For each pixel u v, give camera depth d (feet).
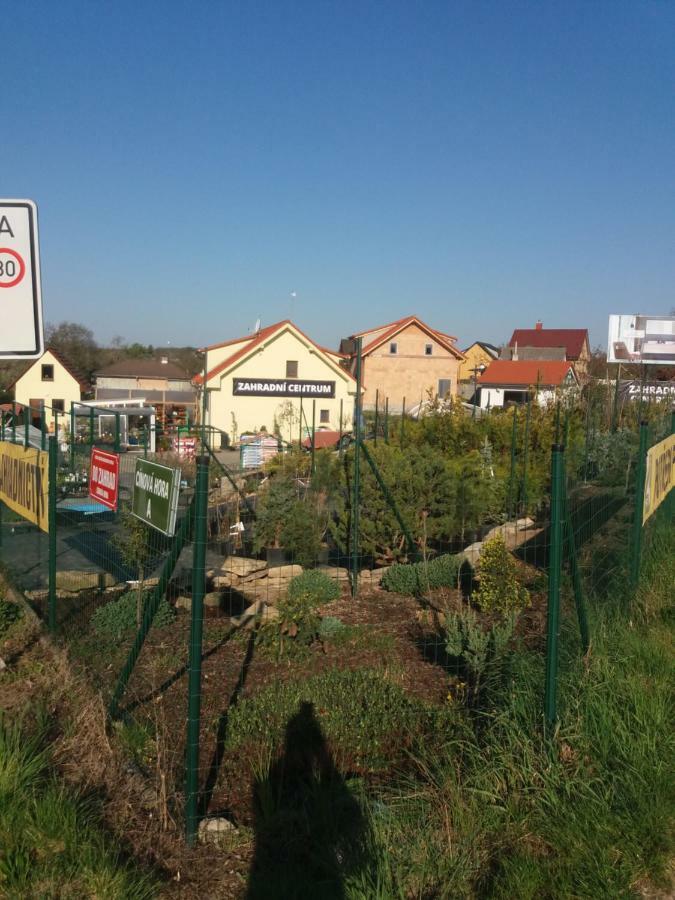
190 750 12.44
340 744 15.83
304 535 32.83
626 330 105.91
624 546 23.48
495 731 14.55
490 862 11.60
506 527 37.32
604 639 17.84
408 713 16.69
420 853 11.63
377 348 186.50
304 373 156.04
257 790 14.07
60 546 35.22
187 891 11.21
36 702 16.87
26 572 29.09
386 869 11.12
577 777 12.98
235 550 35.12
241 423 152.97
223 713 17.35
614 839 11.81
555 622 14.25
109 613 22.91
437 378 188.75
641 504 23.12
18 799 12.06
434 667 20.22
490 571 23.27
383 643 21.90
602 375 105.70
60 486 40.11
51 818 11.69
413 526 33.09
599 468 43.57
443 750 14.67
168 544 26.78
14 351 12.90
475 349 259.60
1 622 22.36
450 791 12.87
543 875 11.12
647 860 11.48
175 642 22.27
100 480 22.03
